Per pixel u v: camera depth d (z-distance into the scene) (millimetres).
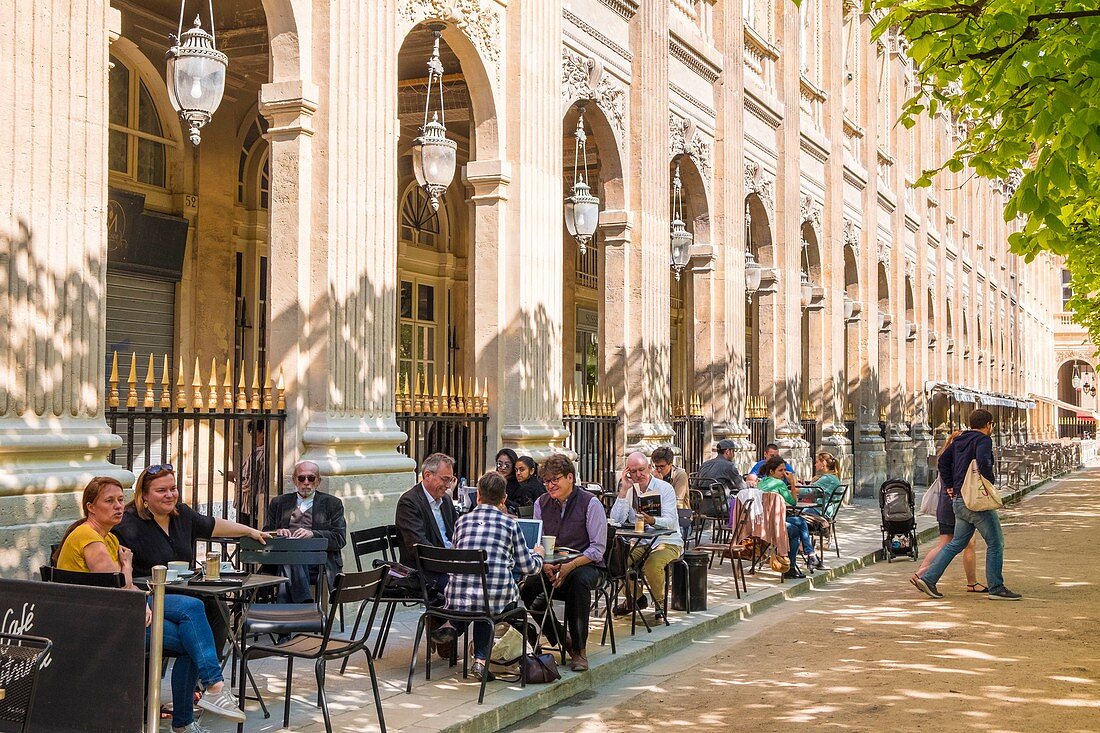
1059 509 26844
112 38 7605
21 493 6688
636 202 15578
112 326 13141
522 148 12484
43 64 7008
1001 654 9062
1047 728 6750
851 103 27750
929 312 37531
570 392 13602
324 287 9516
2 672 4434
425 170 10828
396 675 7602
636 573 9414
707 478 14586
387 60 10320
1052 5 6699
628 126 15578
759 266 20188
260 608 7000
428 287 19656
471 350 13531
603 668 8195
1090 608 11516
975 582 12742
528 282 12523
